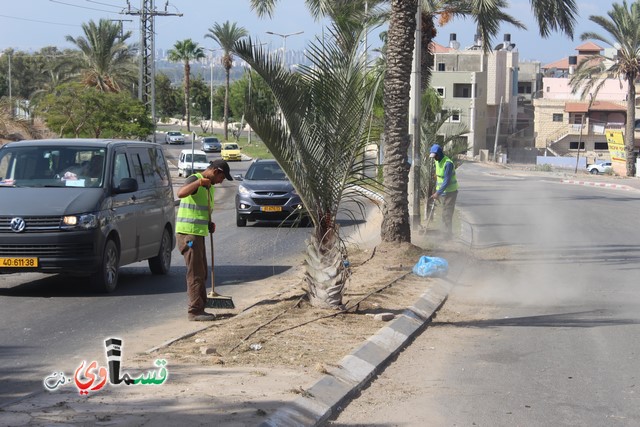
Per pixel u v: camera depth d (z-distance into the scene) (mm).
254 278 14297
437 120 25125
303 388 7109
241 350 8523
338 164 10594
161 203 14711
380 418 6801
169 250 15156
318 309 10758
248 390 6984
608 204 34219
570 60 114312
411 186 23062
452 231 21016
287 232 22156
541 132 96250
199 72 138000
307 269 10875
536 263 16578
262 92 10664
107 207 12500
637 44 62656
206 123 130125
